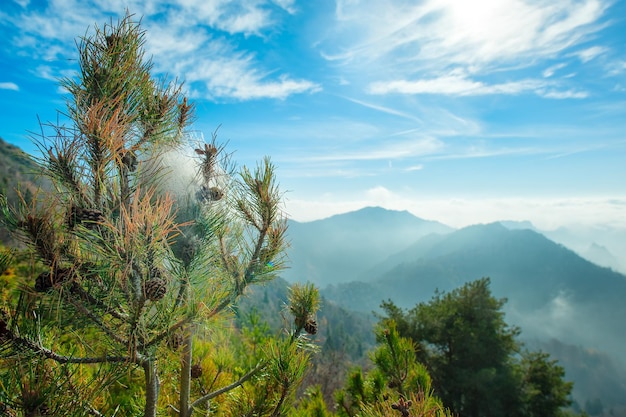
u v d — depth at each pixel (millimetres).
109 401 2758
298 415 3596
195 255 2309
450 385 18031
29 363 1652
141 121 2467
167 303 2092
